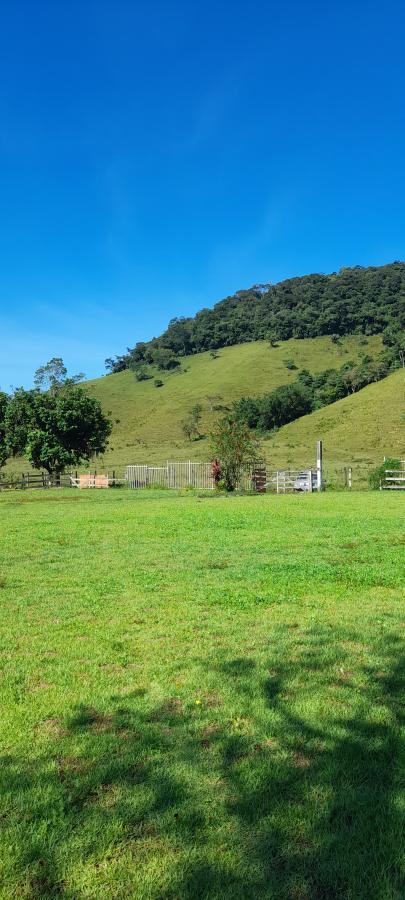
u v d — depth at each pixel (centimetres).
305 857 290
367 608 750
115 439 11162
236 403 12119
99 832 308
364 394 10812
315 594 825
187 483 4088
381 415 9169
